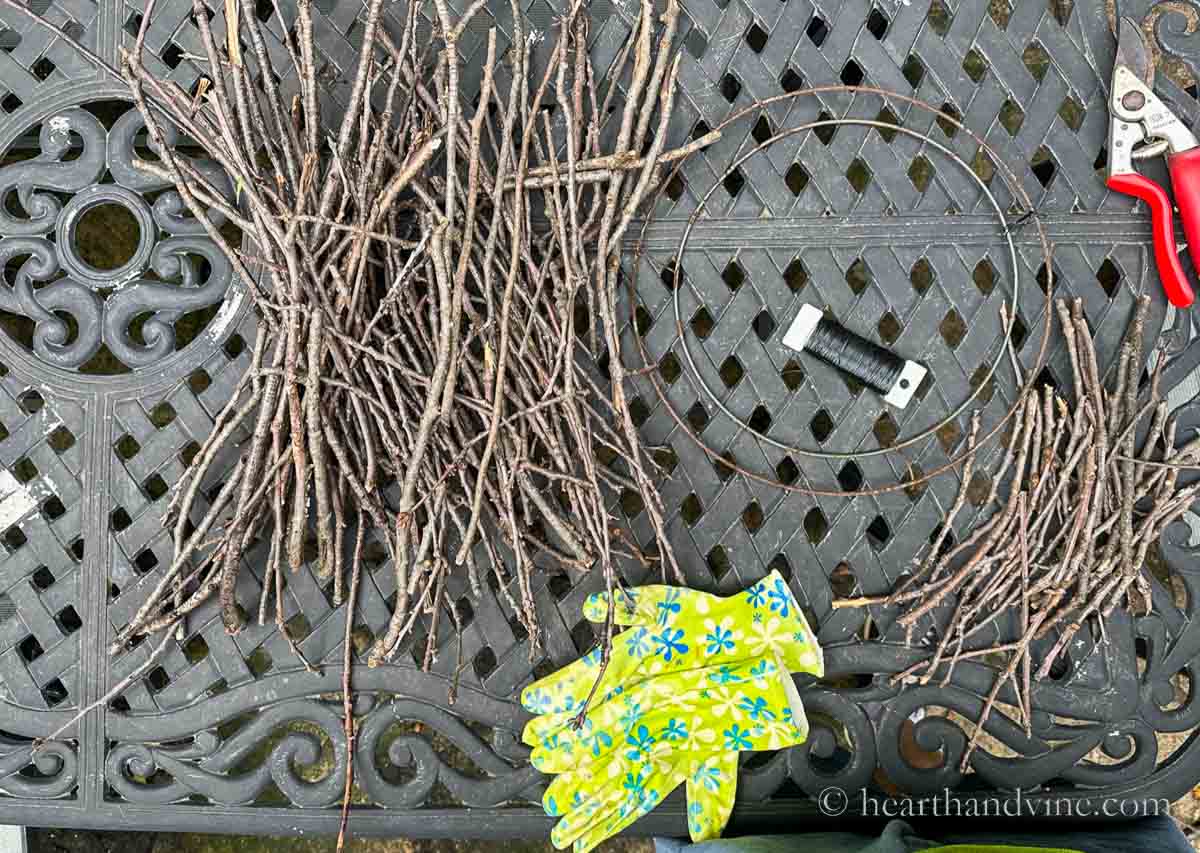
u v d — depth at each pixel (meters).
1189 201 0.93
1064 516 0.98
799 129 0.94
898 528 0.99
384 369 0.94
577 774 0.99
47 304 1.01
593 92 0.95
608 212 0.93
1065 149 0.97
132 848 1.23
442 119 0.94
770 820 1.02
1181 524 0.99
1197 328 0.98
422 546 0.93
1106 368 0.98
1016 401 0.96
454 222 0.95
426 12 1.00
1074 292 0.98
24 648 1.09
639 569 1.01
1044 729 1.00
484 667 1.11
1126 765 1.00
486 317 0.97
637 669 1.00
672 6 0.94
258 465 0.95
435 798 1.19
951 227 0.98
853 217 0.98
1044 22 0.97
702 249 0.99
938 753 1.16
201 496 1.02
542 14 1.00
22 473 1.17
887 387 0.97
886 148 0.98
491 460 0.98
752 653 0.98
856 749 1.00
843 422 0.99
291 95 1.01
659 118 0.98
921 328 0.98
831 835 0.98
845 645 1.00
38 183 1.01
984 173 1.02
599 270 0.94
